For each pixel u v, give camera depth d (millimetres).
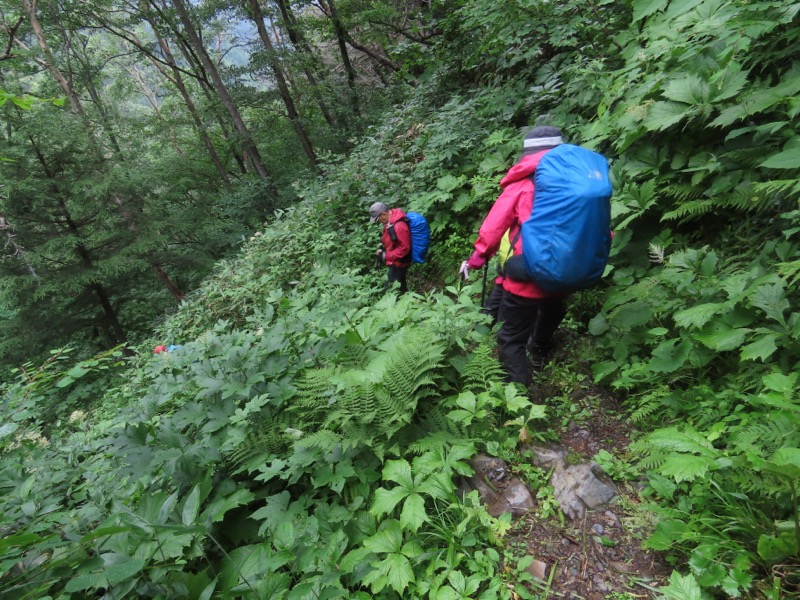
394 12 10836
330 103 14422
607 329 2807
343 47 13875
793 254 2299
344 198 6664
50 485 1917
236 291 5934
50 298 11781
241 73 14109
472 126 5859
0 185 10219
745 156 2656
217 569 1808
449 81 7801
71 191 11180
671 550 1729
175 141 19562
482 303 3393
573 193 2100
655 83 3197
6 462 2041
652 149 3191
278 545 1691
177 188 15297
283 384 2414
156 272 13109
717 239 2871
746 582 1410
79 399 8383
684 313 2215
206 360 2514
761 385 2004
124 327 14367
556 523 1958
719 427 1938
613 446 2314
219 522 2055
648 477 1975
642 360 2580
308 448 2133
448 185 5340
